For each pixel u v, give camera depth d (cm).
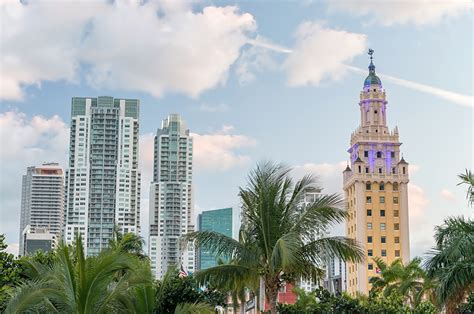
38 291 1975
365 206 14600
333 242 2767
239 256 2766
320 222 2769
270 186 2784
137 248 4569
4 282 2775
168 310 3347
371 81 15438
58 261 2111
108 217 16575
